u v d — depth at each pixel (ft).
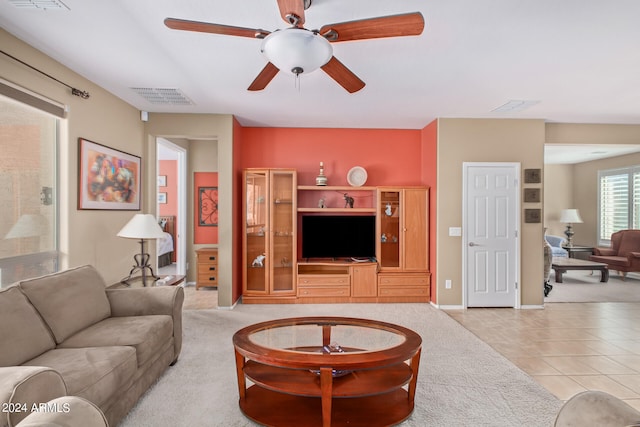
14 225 8.27
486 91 11.64
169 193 25.96
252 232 15.47
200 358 9.71
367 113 14.30
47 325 6.90
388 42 8.24
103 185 11.37
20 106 8.38
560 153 23.11
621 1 6.56
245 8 6.91
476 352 10.25
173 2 6.70
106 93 11.60
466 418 6.91
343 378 6.95
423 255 15.74
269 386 6.63
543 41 8.18
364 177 16.22
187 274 19.43
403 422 6.75
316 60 5.90
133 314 8.98
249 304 15.28
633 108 13.53
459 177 14.92
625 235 22.12
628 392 8.08
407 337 7.38
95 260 11.02
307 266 16.39
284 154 16.57
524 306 14.99
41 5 6.78
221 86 11.24
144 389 7.55
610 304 15.81
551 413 7.13
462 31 7.72
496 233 14.98
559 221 27.30
